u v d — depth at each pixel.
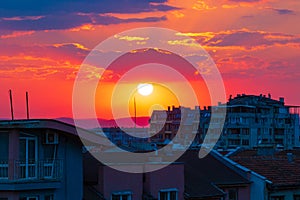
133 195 40.25
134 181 40.44
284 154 59.75
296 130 181.75
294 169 51.09
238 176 48.00
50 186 37.31
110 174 39.50
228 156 52.53
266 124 174.62
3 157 36.53
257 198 47.56
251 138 169.88
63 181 38.50
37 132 37.59
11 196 35.91
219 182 45.84
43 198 37.31
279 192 48.06
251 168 49.25
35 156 37.41
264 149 56.22
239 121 170.88
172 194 41.88
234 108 172.00
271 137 175.25
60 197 38.19
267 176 48.44
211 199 43.53
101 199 38.97
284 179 48.75
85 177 40.94
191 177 45.59
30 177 37.03
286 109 180.12
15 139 36.31
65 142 38.97
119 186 39.75
